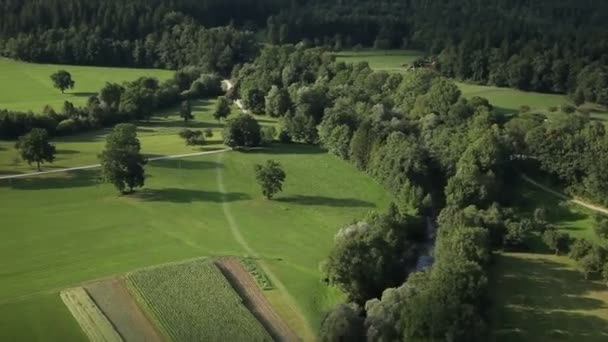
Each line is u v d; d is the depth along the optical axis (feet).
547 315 323.57
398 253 372.38
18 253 371.15
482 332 281.95
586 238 411.95
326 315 313.32
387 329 283.59
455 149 490.90
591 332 309.42
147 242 392.88
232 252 384.27
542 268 374.63
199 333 298.97
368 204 467.52
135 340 292.20
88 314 309.42
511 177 492.13
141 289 331.98
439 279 305.53
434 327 271.69
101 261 366.22
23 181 471.21
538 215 422.41
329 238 411.95
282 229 422.00
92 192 462.60
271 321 313.73
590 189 458.50
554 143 482.69
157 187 479.82
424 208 441.68
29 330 295.69
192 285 337.93
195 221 426.92
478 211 412.98
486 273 354.33
